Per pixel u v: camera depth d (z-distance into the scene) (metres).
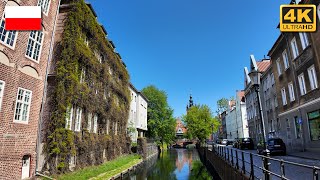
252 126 46.81
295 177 7.37
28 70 15.26
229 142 63.91
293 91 24.59
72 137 17.33
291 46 23.95
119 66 30.50
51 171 15.70
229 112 87.38
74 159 18.19
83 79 20.34
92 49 22.41
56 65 17.92
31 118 15.21
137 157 32.72
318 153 19.33
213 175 23.98
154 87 62.00
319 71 18.69
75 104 18.55
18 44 14.43
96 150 21.56
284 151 22.31
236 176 12.49
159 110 60.09
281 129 28.22
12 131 13.58
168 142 68.19
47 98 17.19
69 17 19.14
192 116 62.62
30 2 15.63
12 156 13.42
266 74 36.88
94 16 23.78
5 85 13.30
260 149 23.98
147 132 58.62
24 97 14.77
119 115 29.42
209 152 31.97
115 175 18.34
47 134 16.48
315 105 19.72
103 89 24.12
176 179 21.59
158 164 33.50
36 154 15.41
